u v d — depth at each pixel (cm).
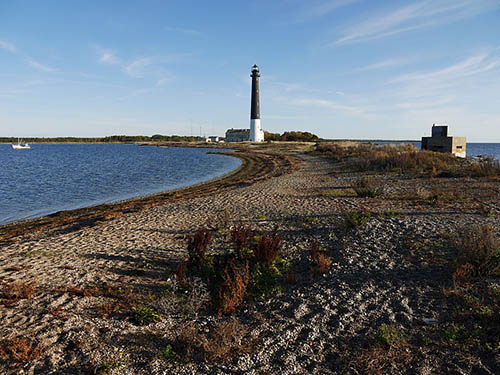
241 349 426
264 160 4791
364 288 592
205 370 385
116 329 475
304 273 688
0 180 3167
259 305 560
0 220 1583
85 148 13400
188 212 1381
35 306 552
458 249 667
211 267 711
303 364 396
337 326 477
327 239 898
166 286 650
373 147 4181
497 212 1081
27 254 881
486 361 377
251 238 933
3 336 453
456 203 1247
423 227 931
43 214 1712
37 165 4950
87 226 1210
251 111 10088
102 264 787
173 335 461
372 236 880
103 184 2861
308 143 9594
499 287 536
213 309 546
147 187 2641
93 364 391
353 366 387
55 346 429
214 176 3256
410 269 658
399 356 399
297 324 488
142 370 384
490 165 1956
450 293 535
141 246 931
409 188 1647
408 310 505
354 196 1515
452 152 2977
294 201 1482
